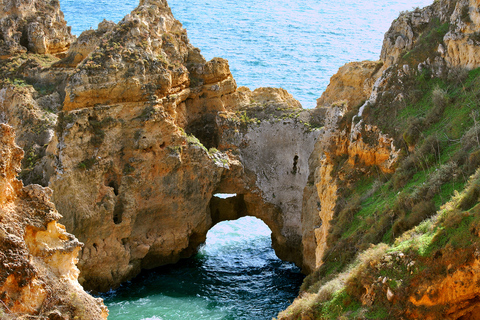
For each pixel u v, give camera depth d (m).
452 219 23.55
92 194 40.62
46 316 20.34
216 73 48.75
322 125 46.78
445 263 22.73
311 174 44.47
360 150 35.25
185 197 44.28
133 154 42.16
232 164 45.66
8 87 50.59
